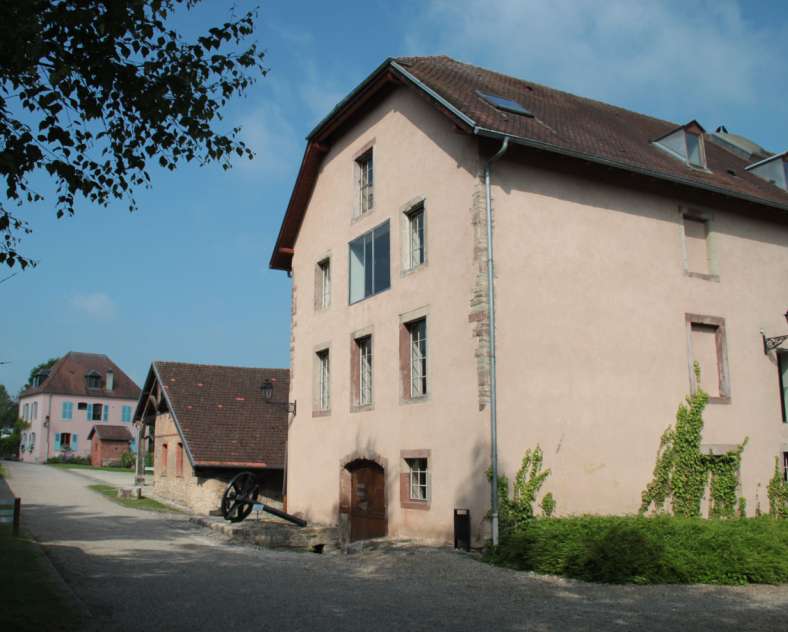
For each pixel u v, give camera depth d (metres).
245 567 11.16
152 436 31.25
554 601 8.62
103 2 7.54
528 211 13.76
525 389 13.05
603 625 7.39
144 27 7.87
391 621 7.43
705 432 15.15
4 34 6.95
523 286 13.40
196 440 22.64
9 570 9.18
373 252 16.69
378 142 16.94
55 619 6.97
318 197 19.69
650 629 7.26
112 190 8.78
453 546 12.94
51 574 9.14
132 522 17.89
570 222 14.23
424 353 14.84
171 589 9.03
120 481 35.03
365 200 17.66
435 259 14.38
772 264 17.39
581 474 13.35
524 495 12.61
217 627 7.09
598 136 16.28
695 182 15.44
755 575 10.09
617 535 10.45
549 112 17.05
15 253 8.23
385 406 15.52
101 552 12.30
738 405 15.86
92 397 67.81
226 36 8.47
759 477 15.84
